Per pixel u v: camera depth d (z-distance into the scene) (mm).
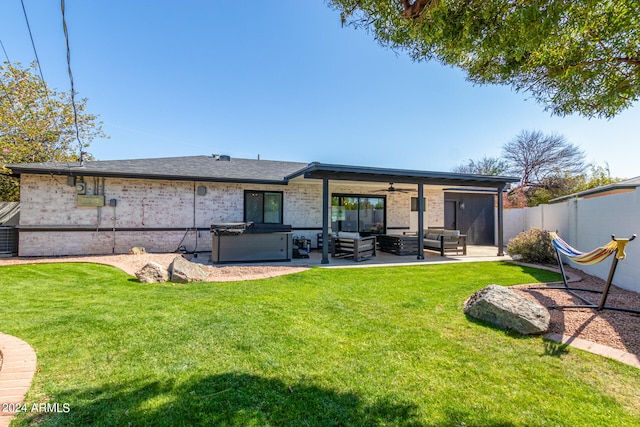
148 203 10531
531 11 2287
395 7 3006
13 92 13078
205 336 3436
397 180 9594
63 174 9516
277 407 2223
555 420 2131
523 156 26688
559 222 9328
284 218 12078
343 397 2355
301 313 4262
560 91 3791
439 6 2619
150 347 3145
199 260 9258
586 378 2660
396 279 6586
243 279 6500
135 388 2412
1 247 9469
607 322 3975
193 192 11000
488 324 3893
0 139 10070
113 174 9594
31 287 5598
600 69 3199
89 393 2332
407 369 2783
